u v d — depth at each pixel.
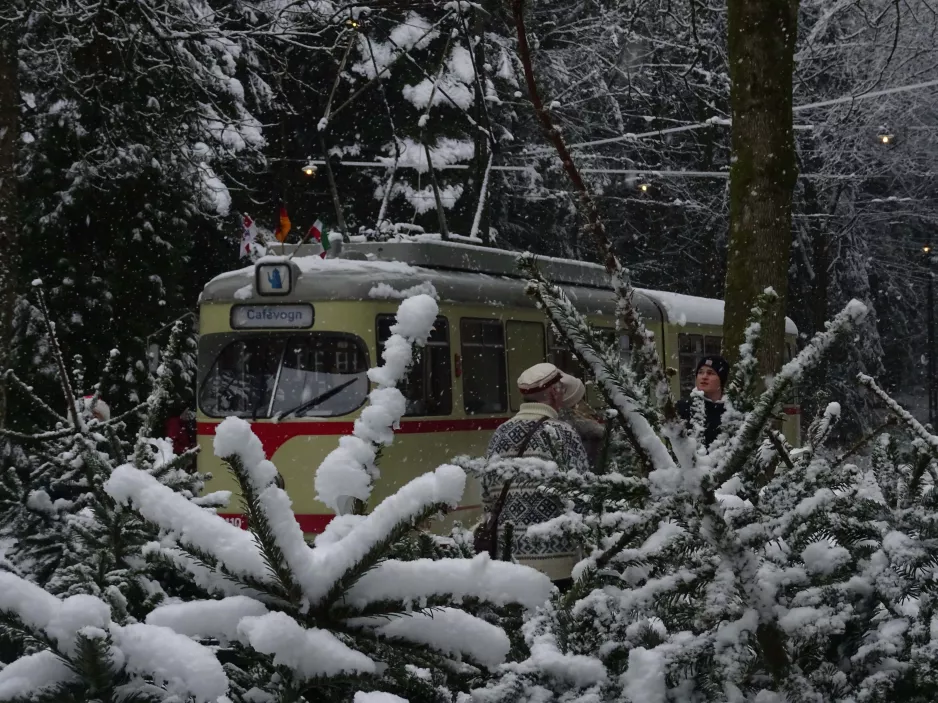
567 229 27.47
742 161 8.12
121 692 1.19
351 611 1.29
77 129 13.90
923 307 39.88
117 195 13.89
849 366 26.23
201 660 1.20
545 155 25.03
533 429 4.20
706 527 1.41
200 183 14.42
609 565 1.58
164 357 3.23
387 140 23.03
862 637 1.56
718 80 25.72
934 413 36.50
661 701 1.42
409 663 1.35
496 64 23.89
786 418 1.57
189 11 15.25
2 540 3.18
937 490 1.77
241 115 17.61
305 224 23.31
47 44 13.37
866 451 2.08
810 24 23.11
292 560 1.27
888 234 35.78
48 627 1.18
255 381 9.52
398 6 12.90
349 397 9.27
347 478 1.37
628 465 2.01
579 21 25.55
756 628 1.40
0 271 8.05
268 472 1.27
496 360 10.59
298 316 9.52
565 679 1.46
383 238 11.18
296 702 1.24
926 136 27.69
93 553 2.24
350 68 22.45
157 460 3.32
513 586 1.31
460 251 10.67
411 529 1.29
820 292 29.69
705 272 29.75
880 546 1.60
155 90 14.30
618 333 1.50
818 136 25.38
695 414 1.86
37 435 3.31
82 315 13.34
